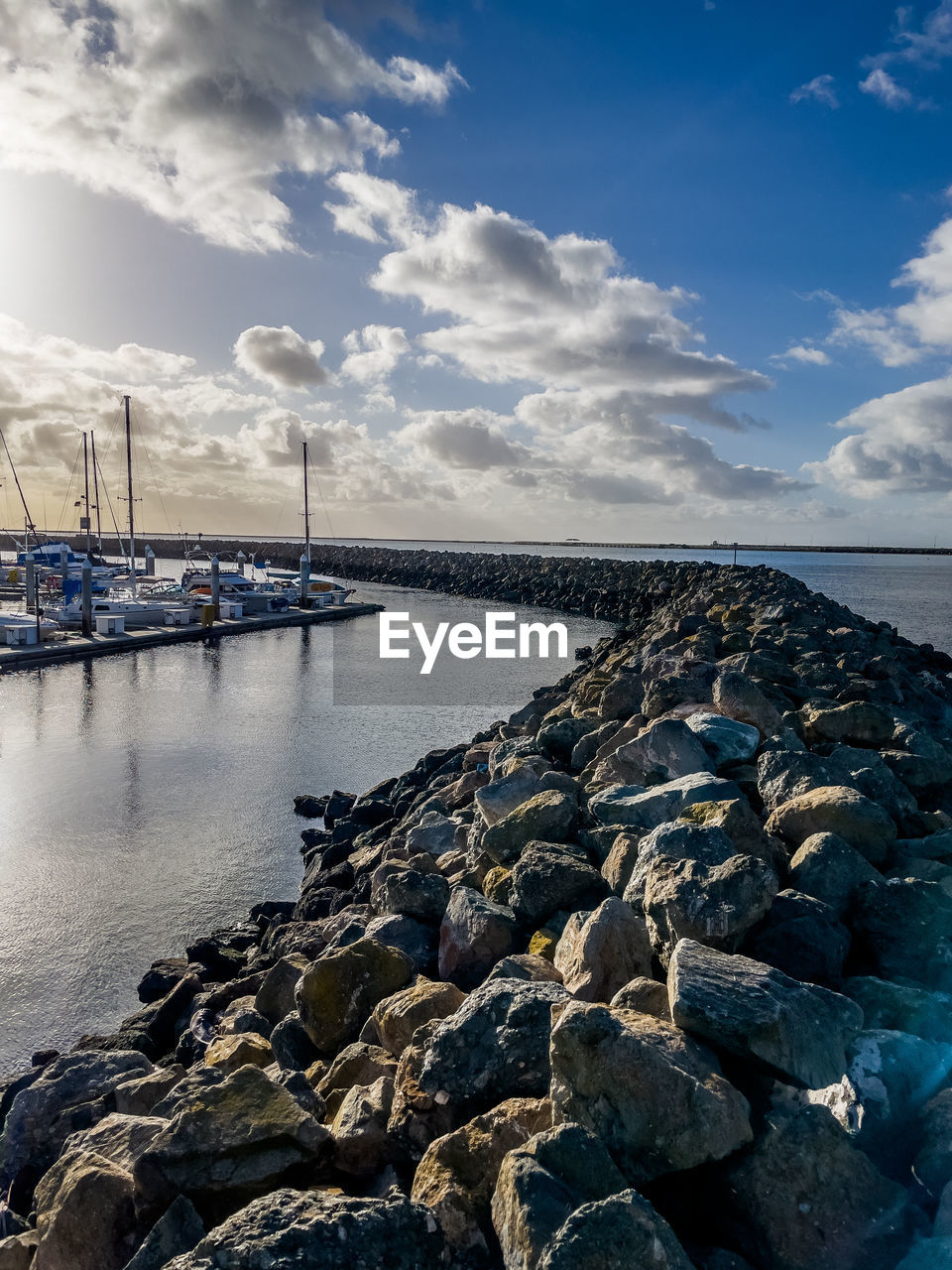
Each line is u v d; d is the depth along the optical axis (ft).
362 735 65.92
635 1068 10.96
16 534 308.19
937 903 15.81
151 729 66.54
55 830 42.57
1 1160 17.20
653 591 165.78
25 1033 24.86
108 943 30.48
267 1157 11.98
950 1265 8.86
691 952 13.24
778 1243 9.83
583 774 30.40
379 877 26.25
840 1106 11.26
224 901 34.30
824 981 14.46
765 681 38.22
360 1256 9.46
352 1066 15.19
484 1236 10.55
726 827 18.45
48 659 99.66
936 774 26.71
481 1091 12.77
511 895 19.89
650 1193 10.64
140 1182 11.83
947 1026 13.17
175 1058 21.16
